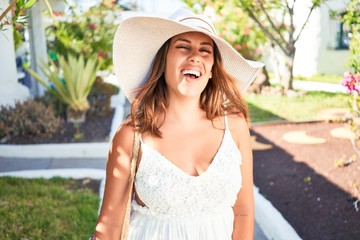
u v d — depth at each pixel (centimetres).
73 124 840
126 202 194
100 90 1011
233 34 891
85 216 436
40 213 435
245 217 212
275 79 1031
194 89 191
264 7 773
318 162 524
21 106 791
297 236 364
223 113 206
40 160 692
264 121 744
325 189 442
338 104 755
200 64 190
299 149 591
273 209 423
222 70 210
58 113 891
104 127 830
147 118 193
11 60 867
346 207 394
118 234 196
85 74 859
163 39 197
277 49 1029
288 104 816
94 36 1177
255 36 898
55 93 872
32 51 1055
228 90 212
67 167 662
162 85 202
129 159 192
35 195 491
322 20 893
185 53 190
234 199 199
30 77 1095
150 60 210
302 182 477
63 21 1159
